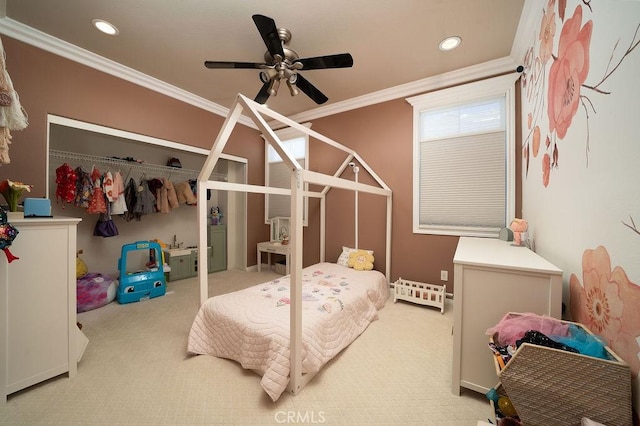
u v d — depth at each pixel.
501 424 0.97
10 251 1.40
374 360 1.84
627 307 0.83
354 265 3.27
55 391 1.50
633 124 0.80
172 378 1.63
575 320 1.20
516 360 0.93
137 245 3.20
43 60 2.32
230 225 4.64
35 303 1.49
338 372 1.71
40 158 2.31
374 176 3.38
